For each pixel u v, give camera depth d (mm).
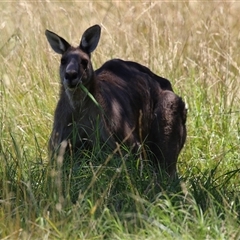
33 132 23688
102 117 21547
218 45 29844
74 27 31469
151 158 23734
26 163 21062
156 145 23828
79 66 21344
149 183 19672
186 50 30688
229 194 20172
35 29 29984
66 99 21719
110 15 32781
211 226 17281
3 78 27453
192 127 25969
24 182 18688
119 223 17203
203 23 31031
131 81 23734
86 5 33594
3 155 20281
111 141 21531
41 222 17156
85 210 18141
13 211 17969
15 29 31109
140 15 30656
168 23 31422
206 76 28469
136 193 18594
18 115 25281
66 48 22469
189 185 20516
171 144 23734
